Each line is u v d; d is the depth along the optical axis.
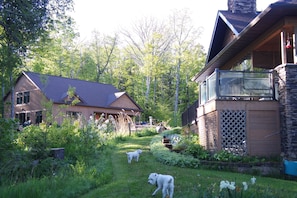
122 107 32.69
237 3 14.84
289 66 8.76
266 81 9.36
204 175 7.42
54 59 32.75
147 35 38.19
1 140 7.67
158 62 35.97
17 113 30.03
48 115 10.65
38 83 28.73
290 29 9.59
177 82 36.97
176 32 36.69
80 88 31.39
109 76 44.41
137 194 5.93
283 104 8.85
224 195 4.45
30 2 11.32
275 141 9.06
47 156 8.22
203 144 10.62
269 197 4.84
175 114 34.03
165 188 5.46
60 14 12.65
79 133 10.93
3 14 10.66
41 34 12.12
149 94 40.22
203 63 37.03
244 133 9.17
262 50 12.05
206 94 10.50
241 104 9.24
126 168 8.45
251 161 8.59
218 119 9.20
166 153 9.67
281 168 8.41
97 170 7.84
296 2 8.34
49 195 5.62
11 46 11.52
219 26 15.51
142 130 18.84
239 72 9.38
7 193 5.36
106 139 12.94
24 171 7.28
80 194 6.12
